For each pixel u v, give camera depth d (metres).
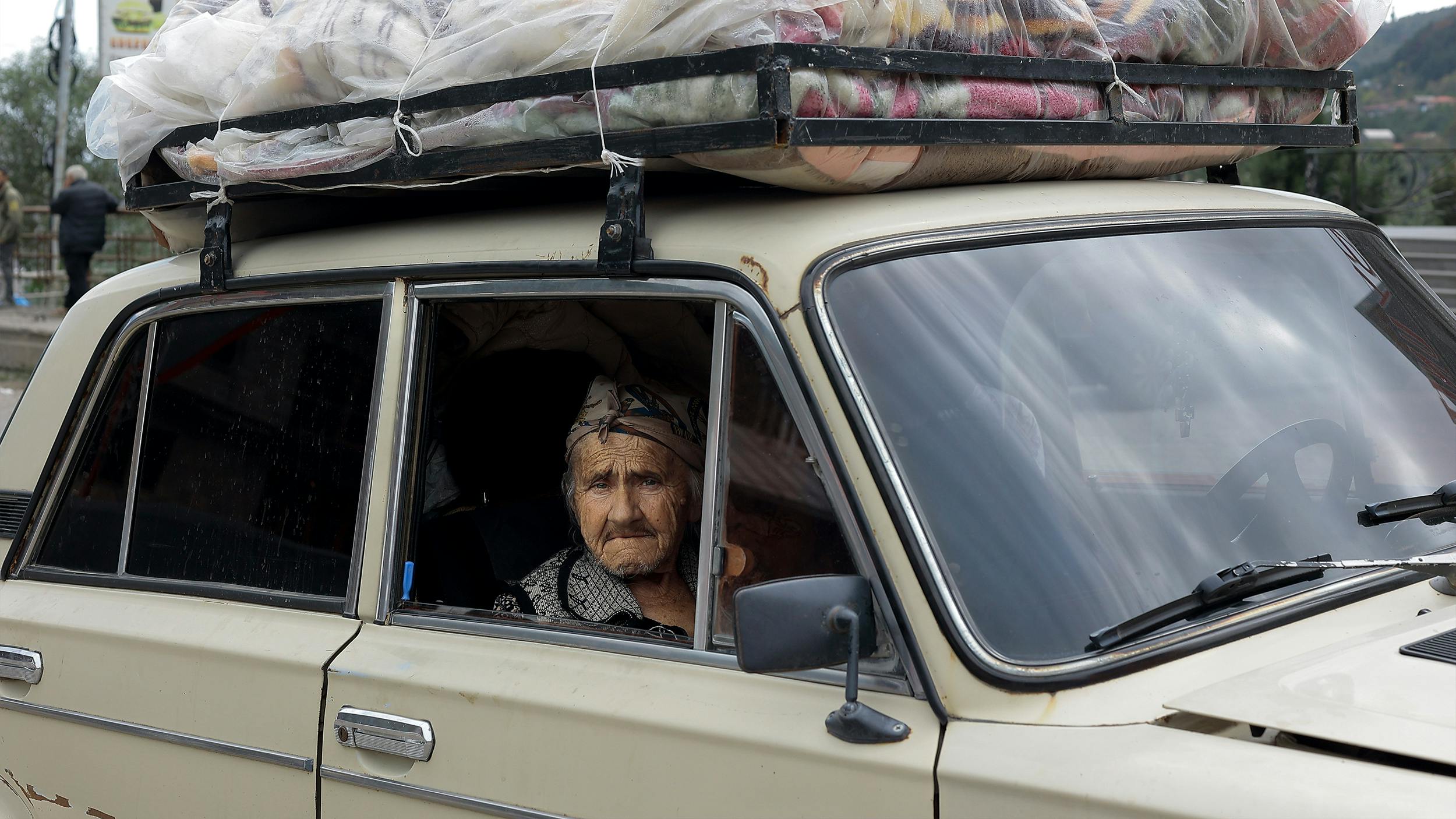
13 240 18.17
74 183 15.95
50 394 3.13
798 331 2.06
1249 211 2.72
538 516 2.63
